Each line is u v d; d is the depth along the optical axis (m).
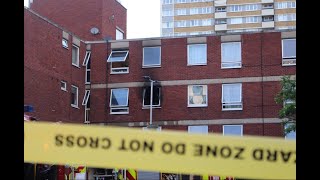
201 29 122.50
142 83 30.59
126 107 30.62
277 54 29.16
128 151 3.27
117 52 31.33
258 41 29.48
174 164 3.23
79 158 3.31
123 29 40.41
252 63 29.42
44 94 25.58
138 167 3.25
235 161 3.20
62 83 27.98
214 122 29.39
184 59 30.28
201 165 3.20
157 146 3.24
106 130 3.30
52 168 11.24
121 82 30.91
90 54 31.48
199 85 29.92
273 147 3.21
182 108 29.88
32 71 24.38
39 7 37.25
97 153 3.29
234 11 119.25
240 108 29.22
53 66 26.73
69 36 28.95
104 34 36.75
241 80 29.42
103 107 30.89
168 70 30.39
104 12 36.88
